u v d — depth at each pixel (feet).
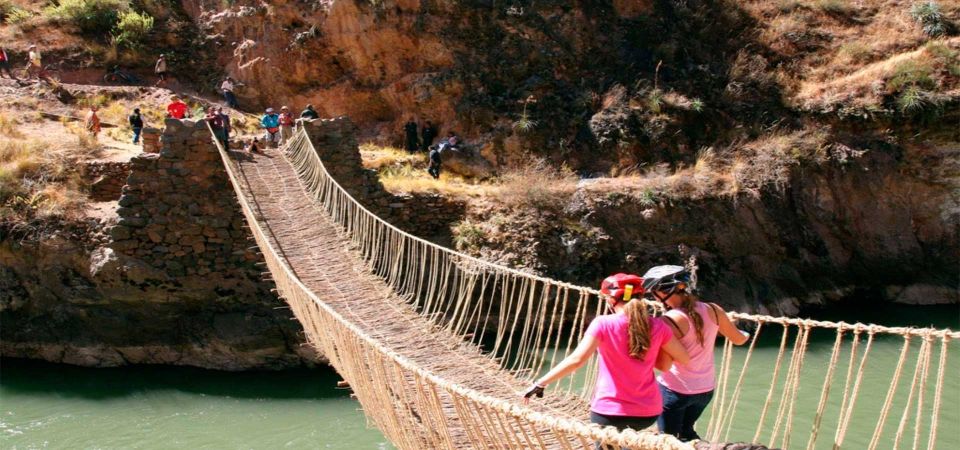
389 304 44.65
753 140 86.48
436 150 85.15
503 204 75.25
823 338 65.92
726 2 101.40
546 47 95.61
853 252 80.69
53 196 68.03
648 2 99.30
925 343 20.18
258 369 65.72
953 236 82.07
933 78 84.84
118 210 65.51
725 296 73.15
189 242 66.80
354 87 100.58
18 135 79.05
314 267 50.16
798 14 99.50
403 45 97.86
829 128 84.69
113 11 109.60
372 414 29.86
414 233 74.18
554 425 17.98
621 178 81.25
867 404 50.29
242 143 81.97
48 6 111.34
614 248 73.61
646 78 92.58
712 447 17.57
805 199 80.07
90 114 84.23
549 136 89.97
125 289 65.00
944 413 48.37
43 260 65.26
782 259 77.71
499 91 94.17
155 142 72.33
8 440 51.75
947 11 96.53
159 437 52.54
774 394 52.37
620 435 16.37
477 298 69.31
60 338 65.36
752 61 93.91
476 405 20.94
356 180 73.51
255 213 60.39
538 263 70.90
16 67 100.94
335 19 99.35
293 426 54.13
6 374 63.62
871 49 92.99
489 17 96.58
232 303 66.85
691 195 77.56
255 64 104.12
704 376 20.89
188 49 109.29
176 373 65.00
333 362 34.17
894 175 82.23
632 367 18.85
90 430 53.52
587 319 70.54
